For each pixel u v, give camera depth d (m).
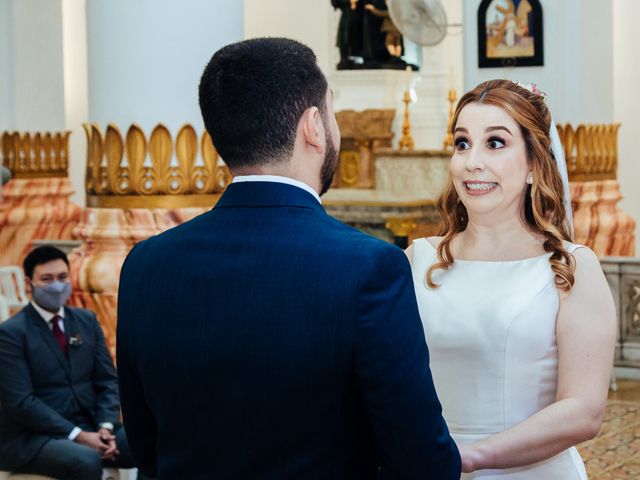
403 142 13.02
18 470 5.19
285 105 2.10
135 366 2.18
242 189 2.14
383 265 2.02
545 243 2.73
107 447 5.27
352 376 1.99
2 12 13.52
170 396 2.09
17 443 5.18
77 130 16.06
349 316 1.97
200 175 7.88
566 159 11.35
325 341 1.97
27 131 13.59
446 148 12.66
